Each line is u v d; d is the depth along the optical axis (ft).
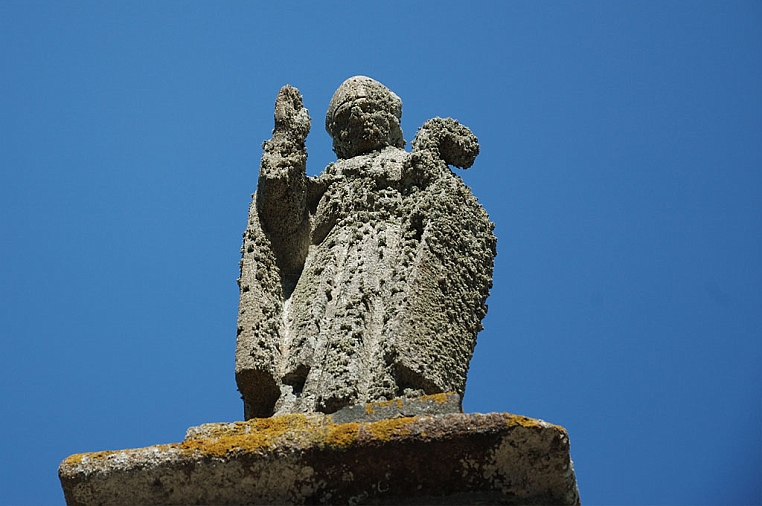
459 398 44.91
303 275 55.72
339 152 62.18
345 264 54.19
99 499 44.32
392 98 62.75
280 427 44.93
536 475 42.47
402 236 54.24
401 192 57.06
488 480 42.75
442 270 51.62
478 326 52.90
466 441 41.93
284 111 57.21
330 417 45.11
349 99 62.03
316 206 57.98
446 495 43.04
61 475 44.14
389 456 42.39
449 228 52.85
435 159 56.65
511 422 41.78
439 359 49.47
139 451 43.96
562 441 41.68
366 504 43.11
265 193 55.83
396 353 48.73
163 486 43.83
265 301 53.47
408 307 49.83
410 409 44.70
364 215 55.93
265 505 43.57
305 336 51.52
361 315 51.24
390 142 62.08
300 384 51.08
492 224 55.26
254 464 42.98
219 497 43.83
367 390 48.65
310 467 42.86
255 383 51.24
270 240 56.08
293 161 56.03
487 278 53.93
